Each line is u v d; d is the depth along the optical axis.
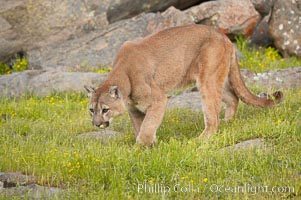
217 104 13.89
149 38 13.70
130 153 12.32
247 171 11.60
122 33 21.45
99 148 12.82
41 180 11.41
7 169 12.06
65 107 16.91
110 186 11.08
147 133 13.16
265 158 11.89
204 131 13.84
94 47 21.14
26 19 21.62
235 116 14.84
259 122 13.95
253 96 14.53
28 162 12.22
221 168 11.69
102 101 12.79
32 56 21.16
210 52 13.80
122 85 13.00
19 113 16.52
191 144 12.76
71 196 10.59
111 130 14.95
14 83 18.86
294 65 20.50
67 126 15.20
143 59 13.32
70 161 12.04
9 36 21.42
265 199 10.44
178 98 17.12
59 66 20.64
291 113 14.50
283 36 21.41
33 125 15.34
